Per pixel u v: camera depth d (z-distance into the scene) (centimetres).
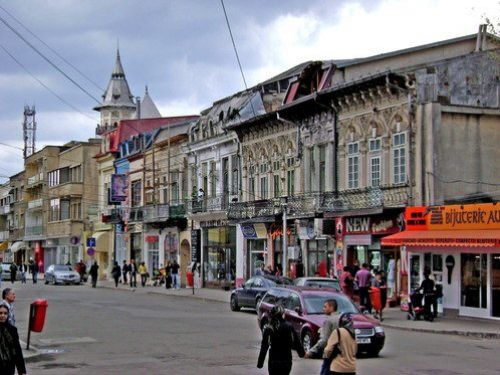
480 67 3275
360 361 1758
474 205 2764
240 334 2328
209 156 5181
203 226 5194
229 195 4856
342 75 3844
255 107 4759
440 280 2986
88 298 4125
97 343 2116
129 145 6575
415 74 3206
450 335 2398
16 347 1102
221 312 3219
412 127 3234
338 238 3638
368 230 3428
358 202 3488
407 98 3272
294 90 4150
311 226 3819
